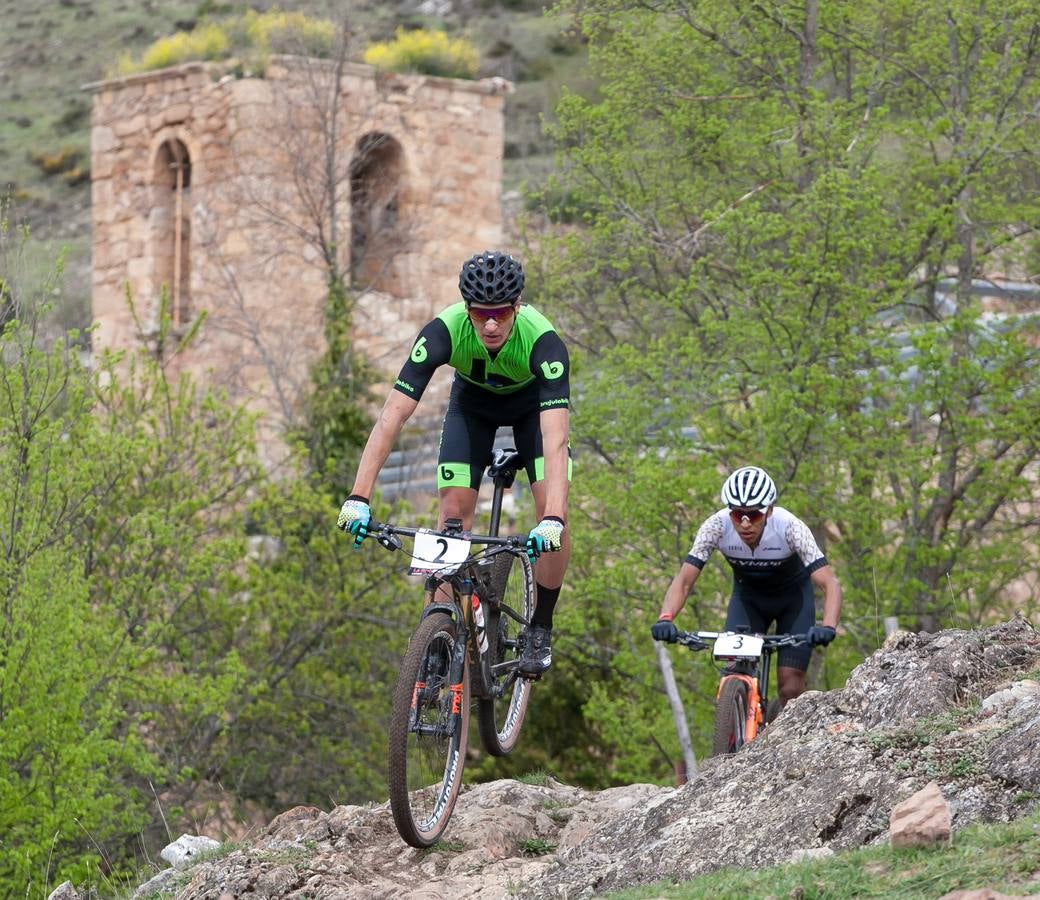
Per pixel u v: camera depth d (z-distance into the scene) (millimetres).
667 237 40719
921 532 36344
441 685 13680
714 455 36656
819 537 36594
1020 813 11438
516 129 119000
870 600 35344
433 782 14555
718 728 16562
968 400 36500
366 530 13461
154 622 37094
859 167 37250
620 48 41156
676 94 40375
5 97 158750
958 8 37469
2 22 176125
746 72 40844
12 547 31938
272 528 44906
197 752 40781
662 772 41844
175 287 76312
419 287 75500
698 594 35688
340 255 73062
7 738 29609
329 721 45594
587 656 42875
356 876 14117
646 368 36375
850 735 13250
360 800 44000
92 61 164000
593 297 43531
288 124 67938
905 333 38094
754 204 36594
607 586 36062
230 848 16156
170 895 15156
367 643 45875
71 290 100500
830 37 39906
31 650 30062
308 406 56219
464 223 77188
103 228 78375
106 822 32594
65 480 34156
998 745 12234
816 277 34250
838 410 35812
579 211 44031
